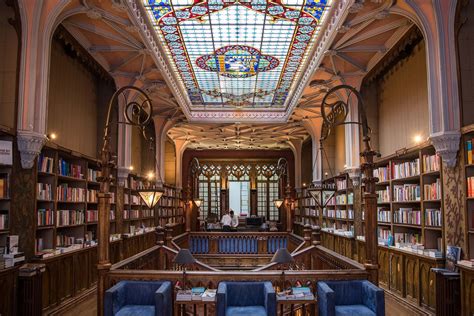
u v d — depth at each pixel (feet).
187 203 49.73
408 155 30.09
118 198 40.11
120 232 40.06
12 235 22.25
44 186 25.61
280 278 20.29
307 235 35.99
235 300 19.86
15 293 20.36
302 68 40.96
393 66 35.76
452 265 22.29
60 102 31.37
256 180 85.35
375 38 31.94
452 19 23.22
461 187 22.16
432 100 23.54
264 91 49.80
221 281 20.22
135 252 43.83
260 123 57.06
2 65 22.89
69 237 29.89
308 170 75.77
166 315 18.69
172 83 42.45
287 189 50.03
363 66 37.27
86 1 25.68
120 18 27.94
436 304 22.43
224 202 84.58
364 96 39.68
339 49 33.55
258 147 83.56
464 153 22.13
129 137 40.75
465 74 23.04
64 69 32.22
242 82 46.52
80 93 35.60
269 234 48.16
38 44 23.40
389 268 30.91
